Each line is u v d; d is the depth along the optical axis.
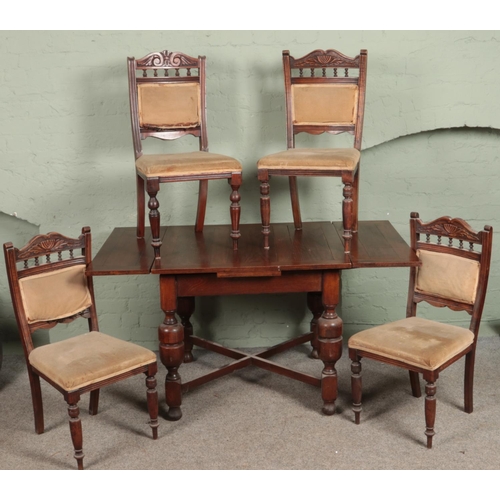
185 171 3.45
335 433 3.44
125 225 4.30
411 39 4.07
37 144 4.13
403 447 3.31
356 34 4.07
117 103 4.11
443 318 4.62
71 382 3.07
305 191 4.31
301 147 4.25
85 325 4.47
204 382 3.68
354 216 3.95
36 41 3.99
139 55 4.06
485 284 3.41
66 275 3.47
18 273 3.31
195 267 3.38
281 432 3.46
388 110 4.18
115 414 3.66
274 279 3.48
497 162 4.39
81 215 4.27
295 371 3.70
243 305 4.46
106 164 4.20
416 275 3.66
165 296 3.46
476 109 4.18
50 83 4.05
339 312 4.58
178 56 3.86
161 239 3.90
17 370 4.23
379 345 3.34
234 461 3.22
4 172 4.16
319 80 3.94
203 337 4.51
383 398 3.77
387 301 4.57
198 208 4.00
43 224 4.27
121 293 4.41
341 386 3.92
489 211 4.48
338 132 3.96
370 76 4.13
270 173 3.54
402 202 4.46
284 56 3.92
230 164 3.52
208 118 4.17
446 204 4.47
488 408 3.64
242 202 4.32
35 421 3.47
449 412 3.61
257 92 4.14
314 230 4.03
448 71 4.12
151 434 3.46
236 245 3.63
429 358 3.19
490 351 4.32
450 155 4.38
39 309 3.38
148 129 3.90
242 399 3.79
